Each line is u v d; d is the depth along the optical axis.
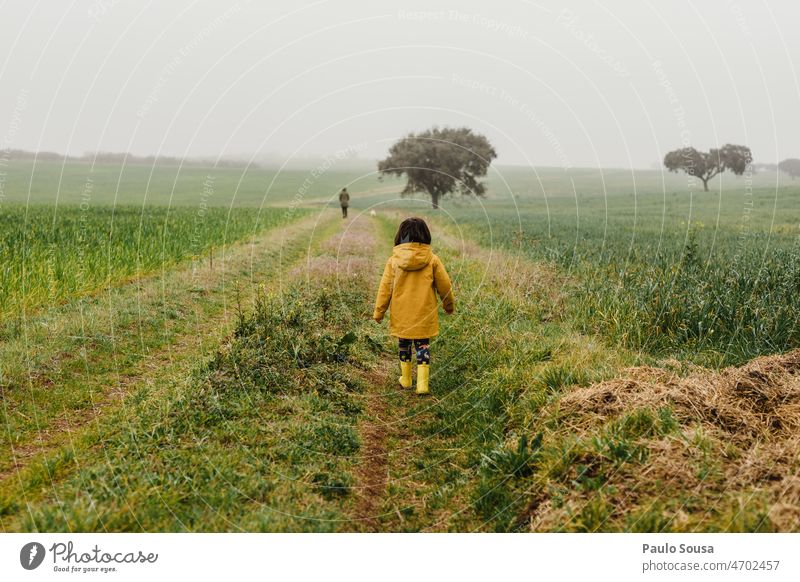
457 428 4.62
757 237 17.66
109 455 3.66
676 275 7.34
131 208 29.38
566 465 3.49
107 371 5.41
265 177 93.56
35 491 3.34
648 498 3.11
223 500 3.29
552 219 34.81
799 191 61.59
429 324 5.34
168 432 3.99
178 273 10.24
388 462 4.20
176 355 6.09
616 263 10.30
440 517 3.49
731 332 5.86
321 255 13.67
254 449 3.89
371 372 6.04
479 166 43.91
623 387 4.16
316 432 4.27
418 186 45.66
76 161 114.81
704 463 3.19
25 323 6.16
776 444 3.32
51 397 4.67
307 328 6.36
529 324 7.01
